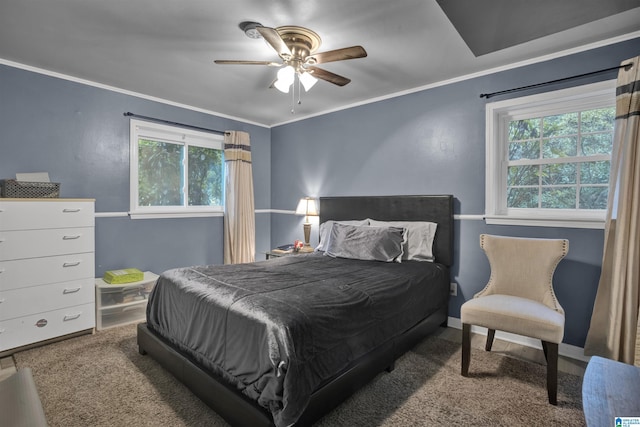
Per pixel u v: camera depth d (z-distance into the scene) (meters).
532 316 1.94
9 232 2.46
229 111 4.25
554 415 1.77
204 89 3.43
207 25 2.18
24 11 2.03
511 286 2.44
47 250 2.63
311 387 1.49
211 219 4.29
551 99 2.61
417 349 2.60
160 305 2.32
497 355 2.50
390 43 2.41
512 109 2.86
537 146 2.83
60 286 2.70
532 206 2.86
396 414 1.77
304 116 4.46
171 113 3.84
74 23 2.17
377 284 2.22
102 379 2.11
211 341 1.79
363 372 1.87
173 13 2.04
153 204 3.84
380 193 3.67
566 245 2.27
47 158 2.99
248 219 4.44
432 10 2.00
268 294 1.85
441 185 3.21
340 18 2.08
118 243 3.46
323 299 1.81
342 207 3.87
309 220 4.45
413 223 3.19
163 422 1.70
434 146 3.24
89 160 3.24
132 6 1.98
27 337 2.54
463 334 2.18
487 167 2.91
